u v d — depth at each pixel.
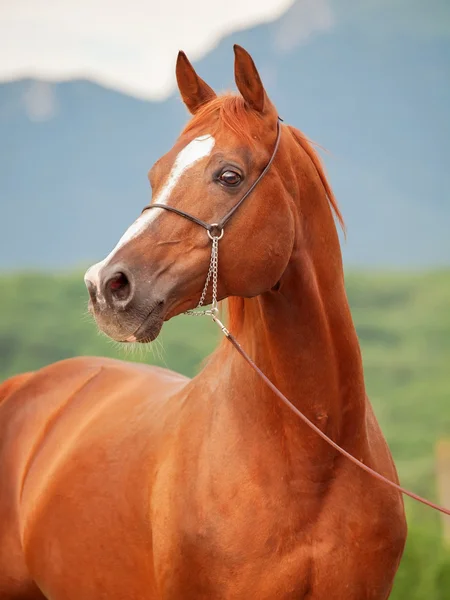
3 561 7.39
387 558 5.59
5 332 64.25
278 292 5.45
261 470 5.43
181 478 5.61
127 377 7.40
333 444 5.35
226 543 5.33
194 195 5.21
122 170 164.50
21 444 7.58
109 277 5.03
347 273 76.88
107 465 6.37
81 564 6.41
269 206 5.29
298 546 5.36
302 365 5.48
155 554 5.71
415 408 47.62
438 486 34.66
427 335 61.62
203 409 5.80
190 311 5.42
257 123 5.42
